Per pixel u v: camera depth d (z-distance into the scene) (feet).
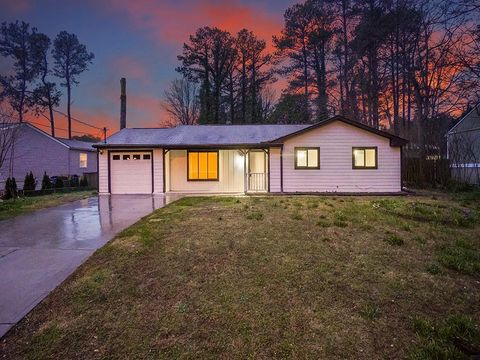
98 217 28.12
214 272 14.15
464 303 11.70
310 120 99.50
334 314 10.78
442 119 65.31
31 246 18.94
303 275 13.76
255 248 17.12
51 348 9.23
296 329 9.95
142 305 11.49
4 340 9.70
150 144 46.93
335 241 18.52
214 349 9.04
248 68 116.78
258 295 12.07
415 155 61.36
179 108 125.29
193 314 10.83
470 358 8.68
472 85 41.47
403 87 79.00
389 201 35.04
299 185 45.42
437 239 19.34
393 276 13.76
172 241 18.44
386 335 9.65
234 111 118.52
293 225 22.29
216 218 24.79
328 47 98.73
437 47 44.68
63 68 122.01
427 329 9.84
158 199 41.11
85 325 10.33
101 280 13.53
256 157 50.96
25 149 85.05
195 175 50.44
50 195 53.36
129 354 8.88
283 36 102.37
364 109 92.22
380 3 76.84
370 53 84.38
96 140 139.64
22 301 12.04
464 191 47.09
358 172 44.98
